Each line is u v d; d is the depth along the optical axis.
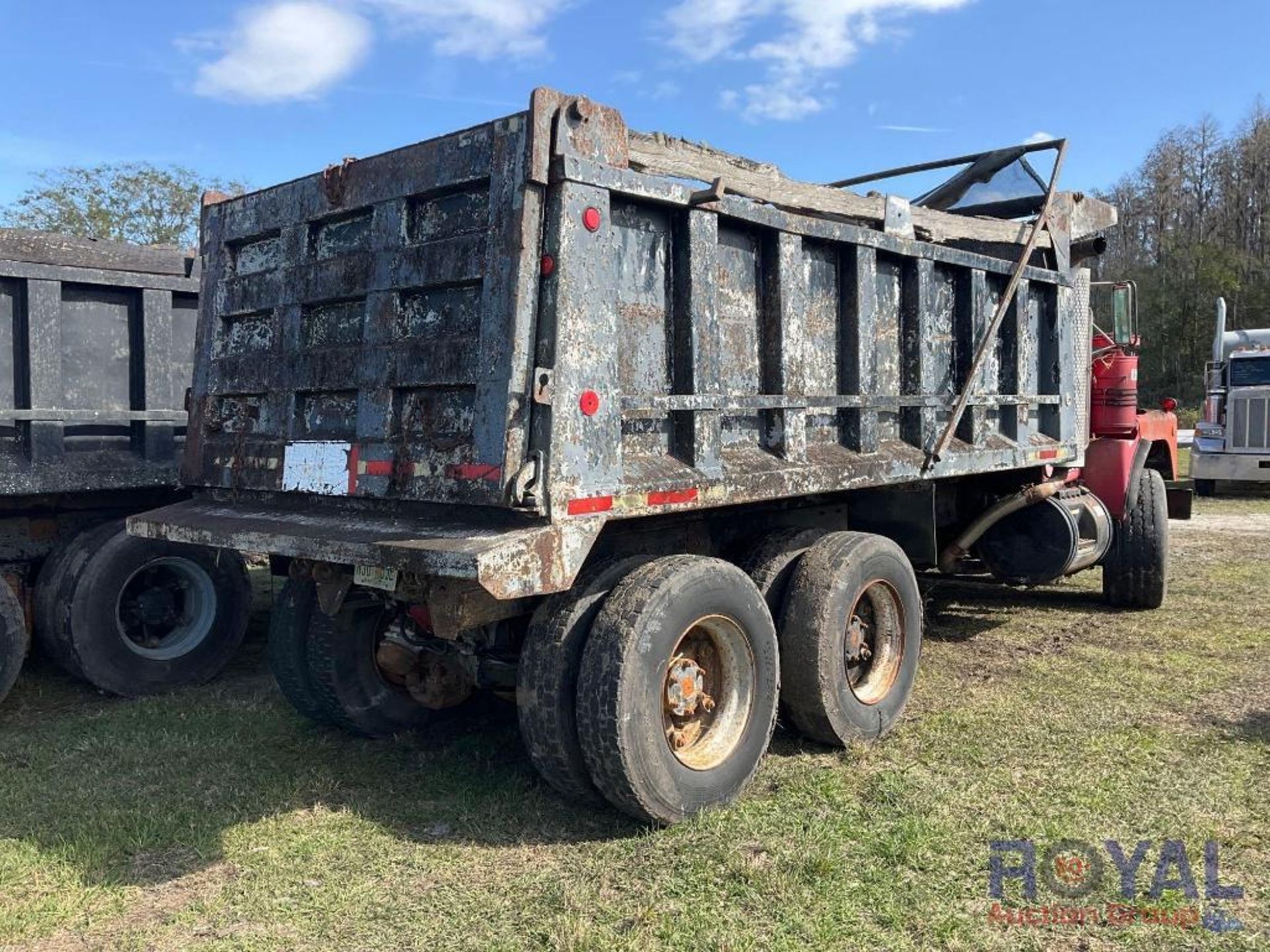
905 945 2.99
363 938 3.08
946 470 5.33
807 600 4.48
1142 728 4.90
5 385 5.36
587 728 3.57
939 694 5.56
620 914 3.17
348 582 3.95
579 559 3.40
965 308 5.54
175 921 3.20
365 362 3.94
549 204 3.40
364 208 4.02
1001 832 3.73
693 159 4.04
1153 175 55.22
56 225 30.75
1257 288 47.19
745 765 4.02
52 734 5.08
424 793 4.25
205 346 4.84
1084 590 8.59
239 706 5.54
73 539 5.82
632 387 3.70
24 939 3.11
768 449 4.31
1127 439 7.59
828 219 4.66
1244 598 8.17
